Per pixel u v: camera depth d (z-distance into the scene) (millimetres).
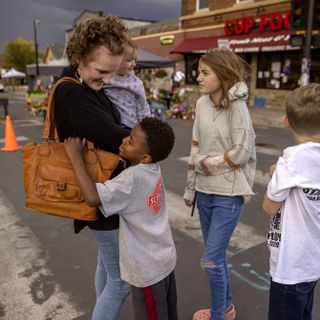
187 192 2529
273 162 7152
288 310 1823
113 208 1738
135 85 2088
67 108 1723
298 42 11156
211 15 18938
